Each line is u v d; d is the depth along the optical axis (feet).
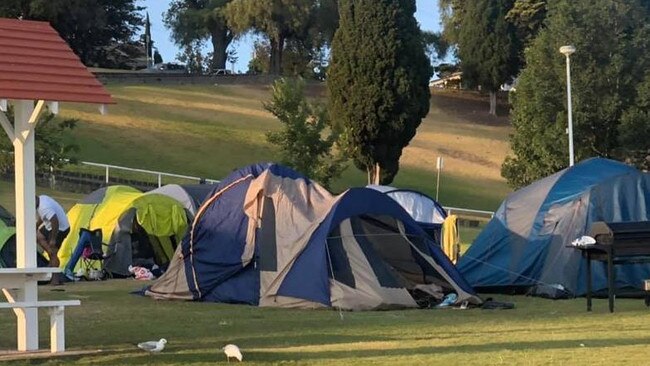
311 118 114.11
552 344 31.81
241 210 51.26
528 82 135.33
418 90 134.10
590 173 58.85
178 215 74.28
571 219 56.34
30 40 32.91
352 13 134.21
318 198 50.93
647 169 132.98
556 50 132.57
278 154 127.85
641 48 133.49
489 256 59.77
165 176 137.28
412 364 27.66
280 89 103.60
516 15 220.84
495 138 201.87
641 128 129.18
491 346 31.45
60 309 31.22
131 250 72.08
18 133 32.37
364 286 46.83
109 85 208.23
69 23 223.92
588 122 131.13
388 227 50.37
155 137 165.68
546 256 56.65
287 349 31.27
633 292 54.03
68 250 72.84
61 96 31.42
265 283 48.85
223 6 245.45
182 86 218.79
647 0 156.76
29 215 32.40
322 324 39.60
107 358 29.76
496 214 61.16
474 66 225.15
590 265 46.62
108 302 49.80
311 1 228.84
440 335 35.22
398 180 162.20
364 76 131.75
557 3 140.36
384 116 131.75
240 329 37.78
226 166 156.66
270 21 227.61
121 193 76.95
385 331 36.78
